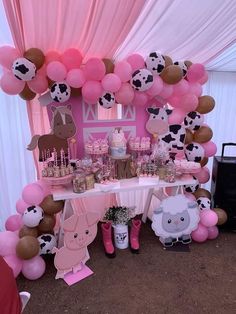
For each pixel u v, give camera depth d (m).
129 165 2.14
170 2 1.53
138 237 2.31
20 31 1.62
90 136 2.15
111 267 1.94
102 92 1.91
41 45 1.82
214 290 1.70
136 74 1.89
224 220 2.30
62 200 1.92
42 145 1.83
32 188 1.83
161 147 2.18
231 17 1.76
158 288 1.72
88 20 1.57
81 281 1.79
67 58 1.78
